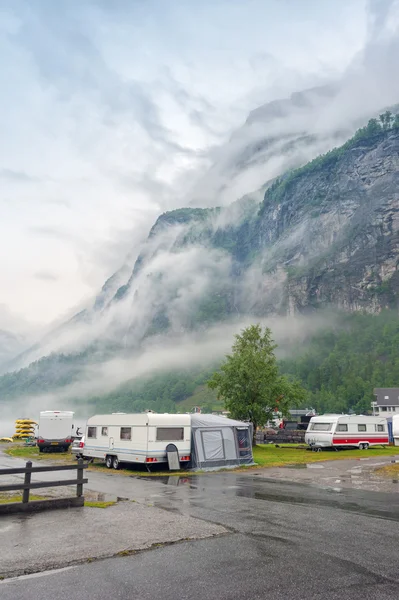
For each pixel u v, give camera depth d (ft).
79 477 42.60
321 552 27.91
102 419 87.81
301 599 21.18
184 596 21.59
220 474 73.77
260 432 172.35
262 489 55.36
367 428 129.49
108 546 29.12
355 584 22.90
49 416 119.14
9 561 26.30
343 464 87.51
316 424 130.11
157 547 28.99
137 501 46.09
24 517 37.45
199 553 27.76
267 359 151.12
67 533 32.30
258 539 30.83
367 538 31.12
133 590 22.30
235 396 146.20
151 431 77.77
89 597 21.54
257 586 22.66
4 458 101.35
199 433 82.58
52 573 24.56
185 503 45.03
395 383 593.42
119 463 83.05
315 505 43.78
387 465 83.97
